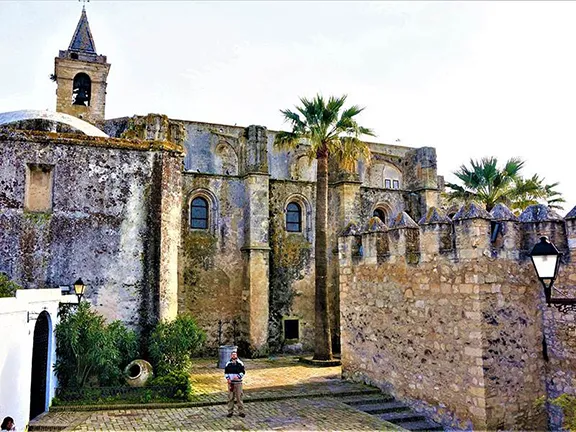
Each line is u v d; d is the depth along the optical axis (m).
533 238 12.23
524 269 12.26
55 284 14.95
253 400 14.26
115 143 16.11
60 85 30.27
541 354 12.07
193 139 30.27
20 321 10.16
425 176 29.64
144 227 16.09
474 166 26.20
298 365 21.11
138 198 16.20
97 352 13.13
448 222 12.95
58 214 15.32
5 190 14.98
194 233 24.89
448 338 12.37
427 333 13.09
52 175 15.54
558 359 11.77
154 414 12.60
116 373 13.62
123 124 28.78
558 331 11.82
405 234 14.11
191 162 29.88
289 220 27.23
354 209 26.75
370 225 15.95
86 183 15.74
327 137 22.11
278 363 21.88
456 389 11.98
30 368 10.80
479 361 11.38
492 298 11.70
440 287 12.75
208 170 30.17
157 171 16.52
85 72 30.75
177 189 17.06
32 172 15.55
